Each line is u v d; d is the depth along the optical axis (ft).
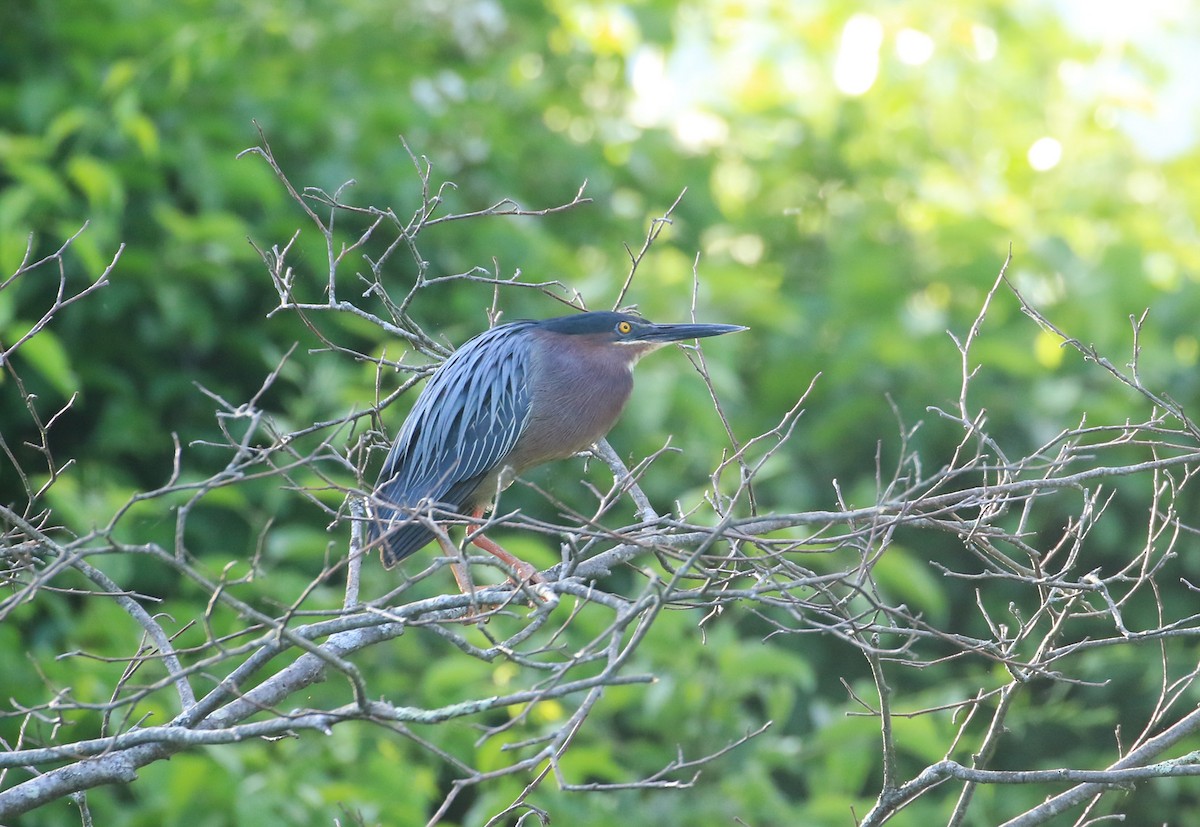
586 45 56.59
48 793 19.24
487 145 48.19
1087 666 43.32
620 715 41.78
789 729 45.03
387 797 33.78
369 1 52.37
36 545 20.44
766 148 57.21
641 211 52.75
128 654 34.27
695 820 35.73
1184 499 46.29
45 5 43.62
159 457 42.91
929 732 35.01
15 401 41.09
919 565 46.73
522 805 18.35
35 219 39.93
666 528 24.58
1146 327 47.42
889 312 50.47
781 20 61.72
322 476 18.75
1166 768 19.74
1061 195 58.70
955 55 61.46
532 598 20.62
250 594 36.22
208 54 41.70
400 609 19.77
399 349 40.11
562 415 30.81
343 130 45.16
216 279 40.45
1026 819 21.45
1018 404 46.65
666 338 32.04
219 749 31.86
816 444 46.98
